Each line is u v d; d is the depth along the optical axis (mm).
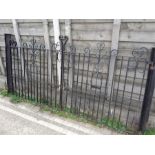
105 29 2707
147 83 2484
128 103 2949
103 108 3018
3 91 4320
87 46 3016
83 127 2979
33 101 3816
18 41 3826
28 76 3754
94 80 3168
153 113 2770
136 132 2789
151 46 2477
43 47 3301
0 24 4008
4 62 4543
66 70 3422
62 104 3621
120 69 2658
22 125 3021
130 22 2469
